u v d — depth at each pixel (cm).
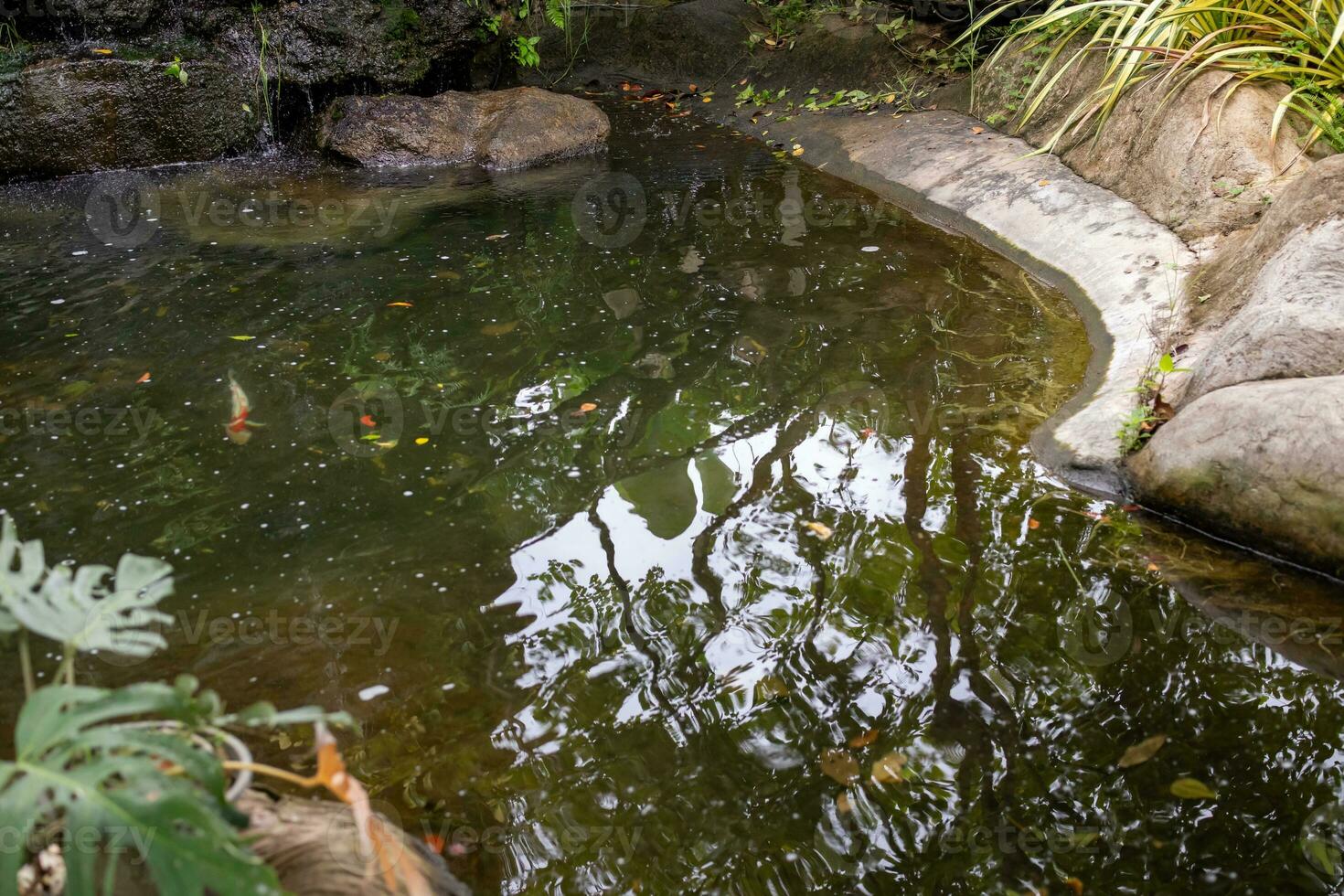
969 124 667
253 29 733
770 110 796
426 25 783
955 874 208
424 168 712
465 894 201
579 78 902
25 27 685
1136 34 539
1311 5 489
